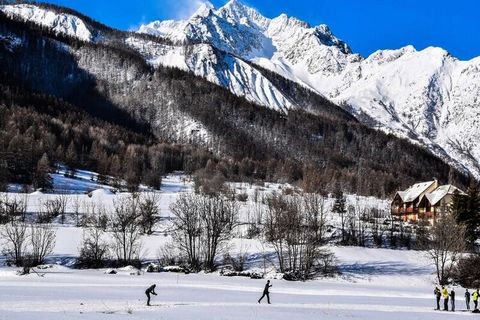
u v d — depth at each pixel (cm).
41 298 5547
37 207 15175
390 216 19488
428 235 12738
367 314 5469
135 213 13612
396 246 13388
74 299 5588
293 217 11606
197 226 12731
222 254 11638
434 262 11319
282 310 5391
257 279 9700
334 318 4978
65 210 15350
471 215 13012
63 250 11344
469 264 10294
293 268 10538
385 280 10181
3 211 13512
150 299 5934
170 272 10281
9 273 8969
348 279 10150
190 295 6531
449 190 17962
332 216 16750
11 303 5053
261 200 19050
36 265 10256
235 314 4900
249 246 12119
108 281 8062
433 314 5806
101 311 4753
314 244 10612
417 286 9838
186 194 18162
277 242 11944
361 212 18662
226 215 12950
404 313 5759
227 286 8006
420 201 18575
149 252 11700
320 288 8425
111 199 17050
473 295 6331
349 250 11938
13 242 10469
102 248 11444
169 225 13738
